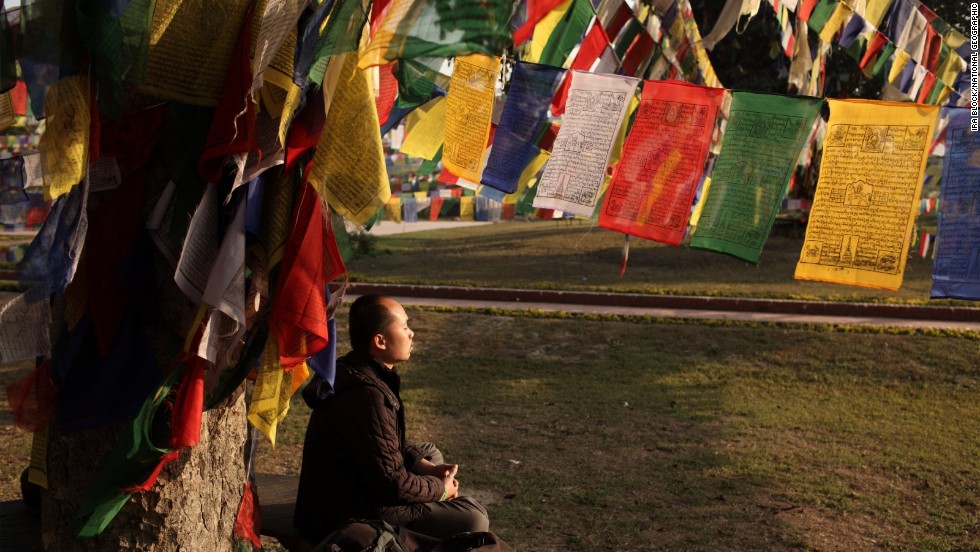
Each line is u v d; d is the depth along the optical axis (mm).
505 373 8508
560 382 8188
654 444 6395
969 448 6332
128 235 2531
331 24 2047
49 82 2215
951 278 2441
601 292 12469
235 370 2580
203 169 2320
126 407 2553
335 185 2350
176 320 2600
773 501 5273
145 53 2250
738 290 12852
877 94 14422
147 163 2533
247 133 2225
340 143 2344
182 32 2299
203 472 2787
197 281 2350
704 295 12273
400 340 3336
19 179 2541
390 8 2055
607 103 2717
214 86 2320
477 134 2711
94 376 2539
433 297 12883
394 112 3359
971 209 2412
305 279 2434
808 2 4031
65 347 2543
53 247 2279
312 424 3275
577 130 2752
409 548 2979
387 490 3113
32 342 2342
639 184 2791
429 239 21625
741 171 2674
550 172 2795
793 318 11125
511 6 1953
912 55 4387
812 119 2576
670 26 3846
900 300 11852
